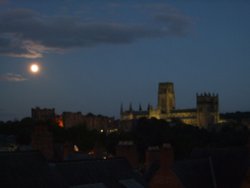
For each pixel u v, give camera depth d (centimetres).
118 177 6494
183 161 8094
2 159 5106
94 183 6022
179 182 7575
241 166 8106
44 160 5541
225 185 7975
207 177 8081
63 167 5966
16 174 5056
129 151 7756
